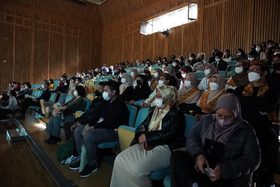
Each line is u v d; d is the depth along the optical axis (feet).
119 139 7.95
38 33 45.96
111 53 53.11
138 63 41.29
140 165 5.64
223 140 4.90
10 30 42.45
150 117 7.03
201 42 32.94
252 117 6.83
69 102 13.24
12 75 42.70
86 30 53.16
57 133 11.73
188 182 4.64
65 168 8.54
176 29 37.47
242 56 21.26
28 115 18.88
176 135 6.04
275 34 24.79
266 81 7.20
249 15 27.14
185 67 12.54
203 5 32.86
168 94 6.42
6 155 10.88
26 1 43.91
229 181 4.65
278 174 6.63
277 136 6.88
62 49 49.44
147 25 43.01
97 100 9.87
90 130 8.37
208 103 8.58
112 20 52.24
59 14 48.75
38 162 10.12
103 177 7.72
